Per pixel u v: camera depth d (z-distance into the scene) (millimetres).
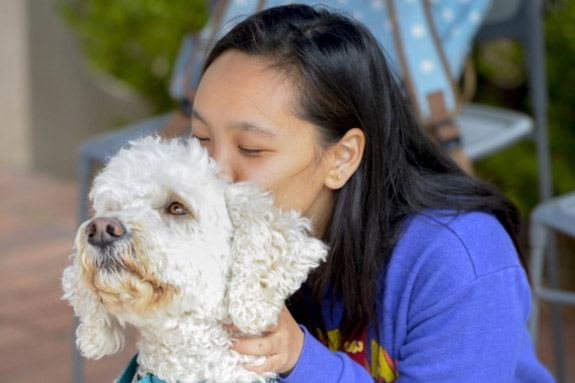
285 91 1679
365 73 1780
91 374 3504
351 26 1826
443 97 2402
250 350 1606
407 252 1806
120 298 1506
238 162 1715
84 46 5281
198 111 1729
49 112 6508
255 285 1540
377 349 1850
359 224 1808
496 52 4301
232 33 1772
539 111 3094
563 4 3326
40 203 5836
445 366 1748
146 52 4809
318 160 1747
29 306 4172
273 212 1595
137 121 5977
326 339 1919
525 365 1995
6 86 7621
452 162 1995
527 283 1863
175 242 1534
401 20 2396
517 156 4234
